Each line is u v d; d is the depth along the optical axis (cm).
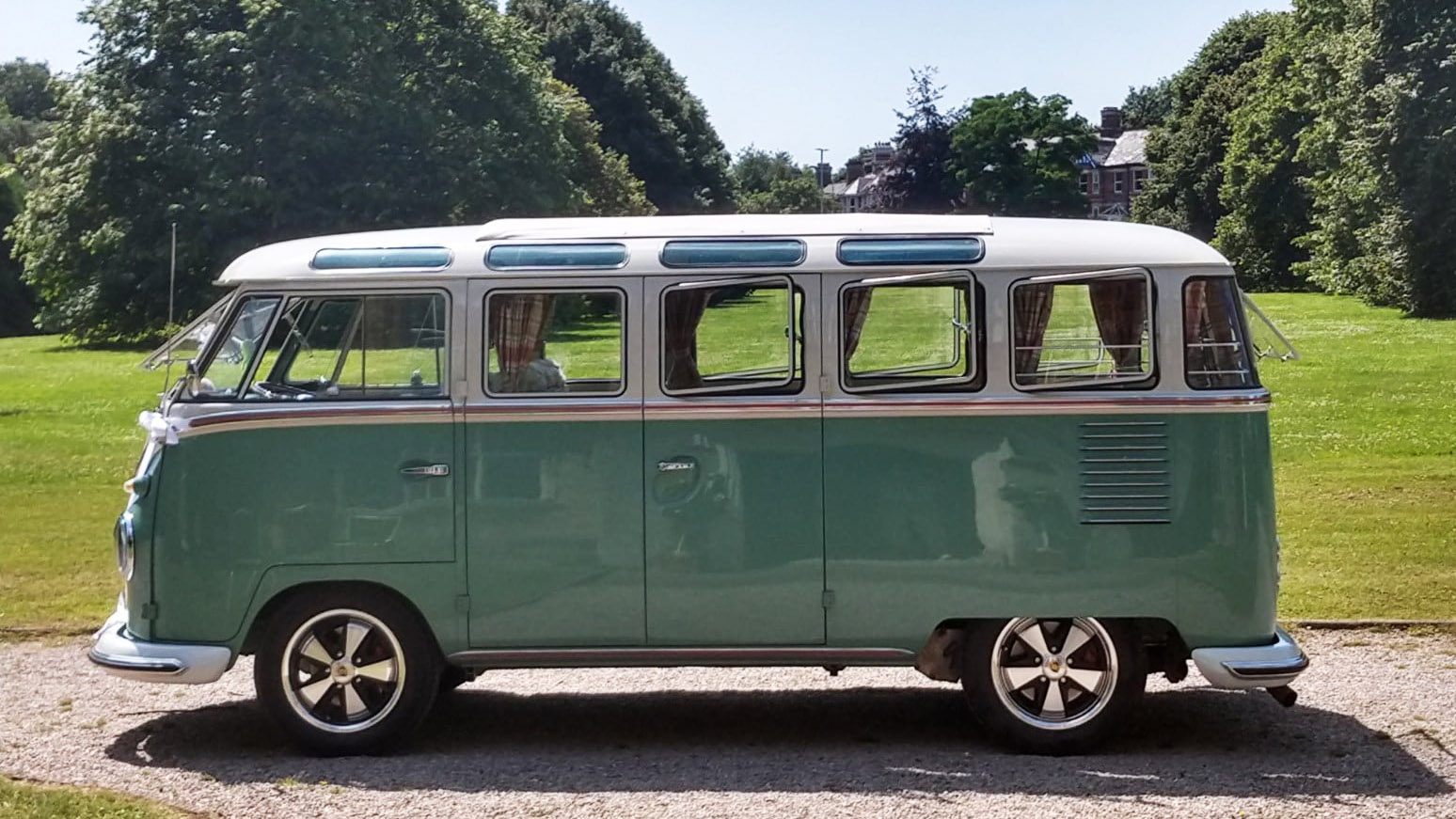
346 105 5041
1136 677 710
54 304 5434
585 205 6050
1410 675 865
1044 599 705
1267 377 2988
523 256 719
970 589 707
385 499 708
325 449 708
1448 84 4900
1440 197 4909
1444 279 4919
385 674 718
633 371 712
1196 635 704
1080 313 709
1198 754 711
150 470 714
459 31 5550
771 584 710
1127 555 703
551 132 5775
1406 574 1154
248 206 5012
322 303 719
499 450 710
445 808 627
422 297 718
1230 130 8881
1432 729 753
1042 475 705
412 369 718
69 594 1133
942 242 718
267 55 5056
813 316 712
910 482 707
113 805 609
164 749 729
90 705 823
